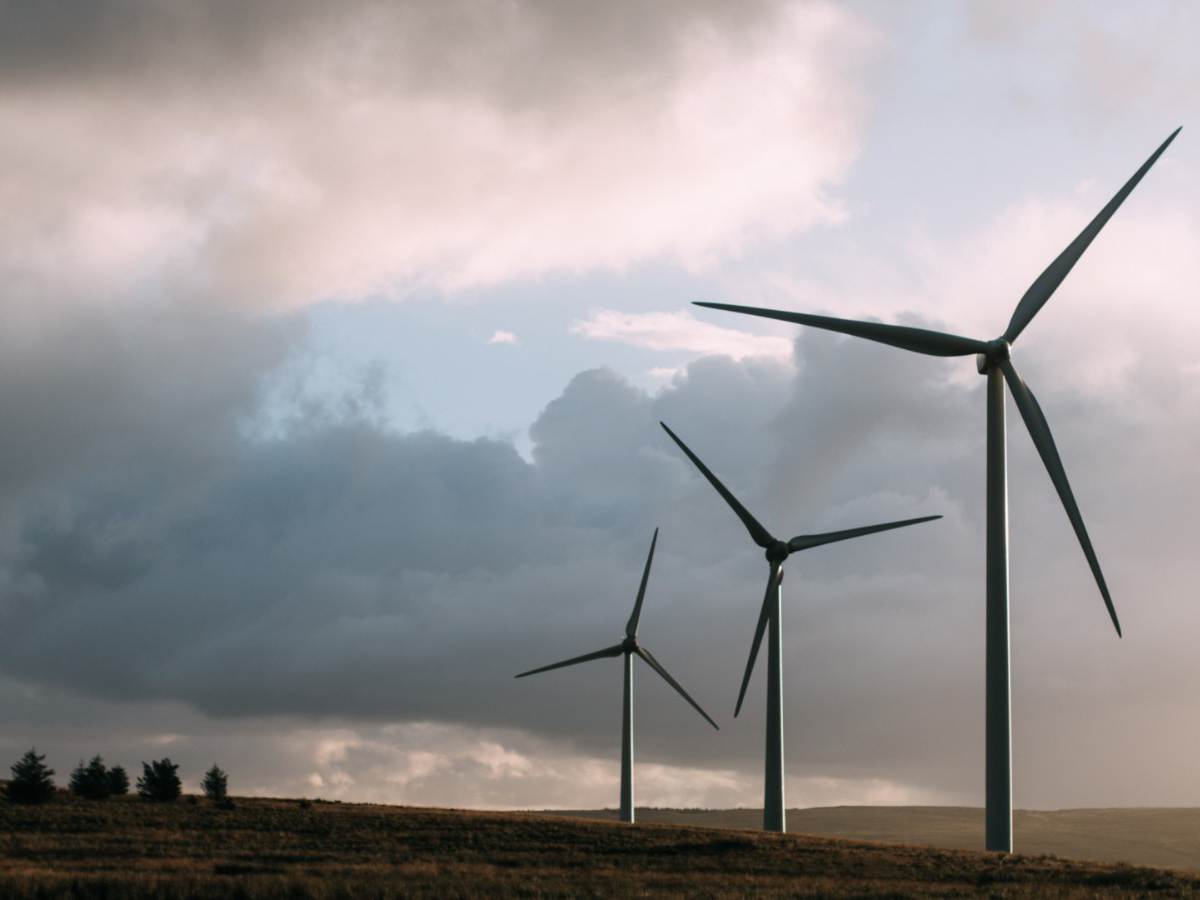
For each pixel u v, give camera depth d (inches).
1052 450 2596.0
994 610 2593.5
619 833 3277.6
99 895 1990.7
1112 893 2228.1
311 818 3580.2
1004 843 2600.9
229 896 1991.9
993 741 2593.5
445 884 2170.3
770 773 3580.2
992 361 2662.4
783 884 2326.5
